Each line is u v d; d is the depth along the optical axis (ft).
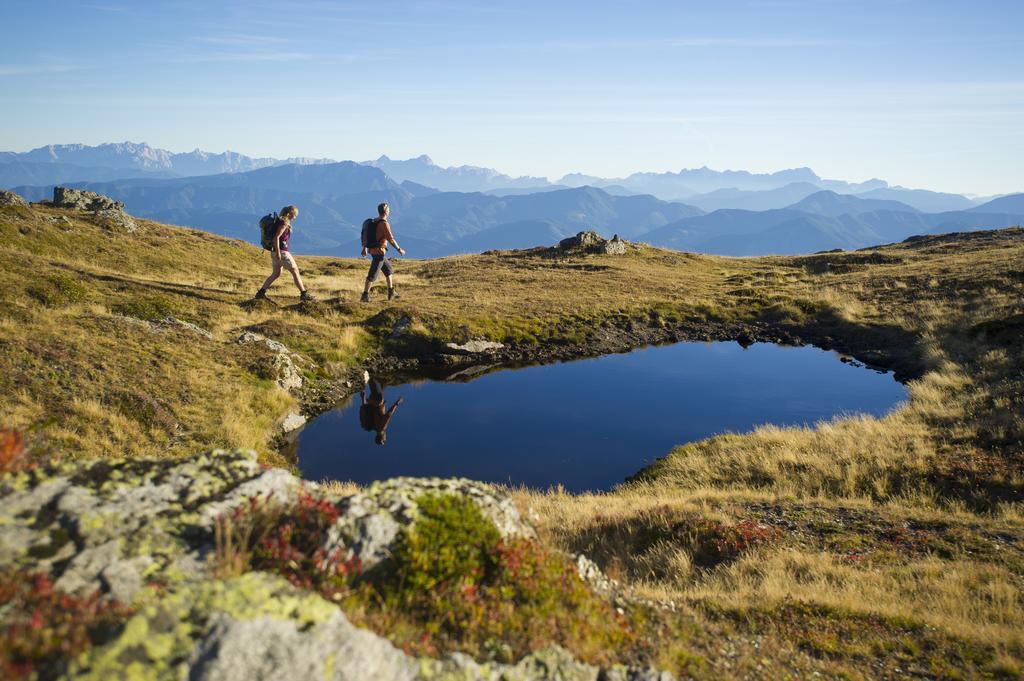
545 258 218.38
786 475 54.65
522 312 119.44
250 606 12.78
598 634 19.60
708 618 26.16
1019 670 22.57
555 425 69.15
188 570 14.66
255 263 181.37
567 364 99.45
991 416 62.03
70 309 65.51
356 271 181.78
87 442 43.16
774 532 40.47
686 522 41.63
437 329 99.81
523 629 18.16
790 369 98.89
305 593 14.14
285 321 89.30
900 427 63.62
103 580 13.46
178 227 203.41
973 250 193.57
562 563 23.04
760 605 28.04
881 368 99.96
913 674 22.84
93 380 51.19
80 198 179.52
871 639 25.36
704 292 153.58
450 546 19.60
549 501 47.65
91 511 15.96
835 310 130.52
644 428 69.87
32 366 49.55
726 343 118.62
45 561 13.70
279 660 12.13
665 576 35.58
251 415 57.93
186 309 83.92
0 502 15.47
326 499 20.07
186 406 54.24
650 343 117.29
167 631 11.76
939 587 31.01
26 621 11.53
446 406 74.18
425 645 15.56
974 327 97.50
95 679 10.35
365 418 68.18
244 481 19.74
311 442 59.72
